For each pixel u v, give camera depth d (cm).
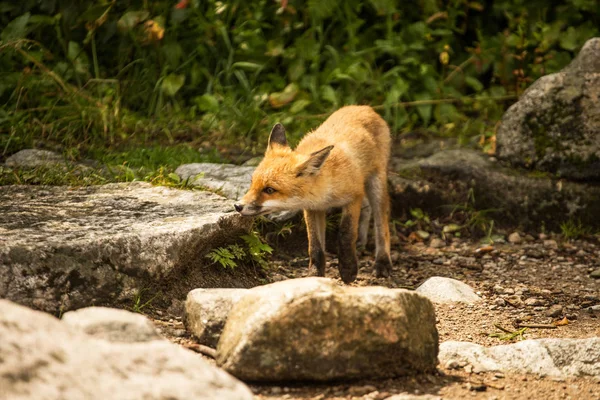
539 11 1599
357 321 634
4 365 451
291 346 625
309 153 997
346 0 1580
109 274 801
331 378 638
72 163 1227
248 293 675
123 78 1523
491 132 1456
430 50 1623
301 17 1597
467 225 1261
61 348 484
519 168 1321
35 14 1523
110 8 1429
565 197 1267
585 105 1270
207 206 972
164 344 526
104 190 1046
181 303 850
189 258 873
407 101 1557
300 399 625
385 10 1555
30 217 888
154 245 832
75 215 909
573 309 950
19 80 1364
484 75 1670
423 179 1305
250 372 630
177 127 1449
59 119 1375
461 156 1352
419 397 623
